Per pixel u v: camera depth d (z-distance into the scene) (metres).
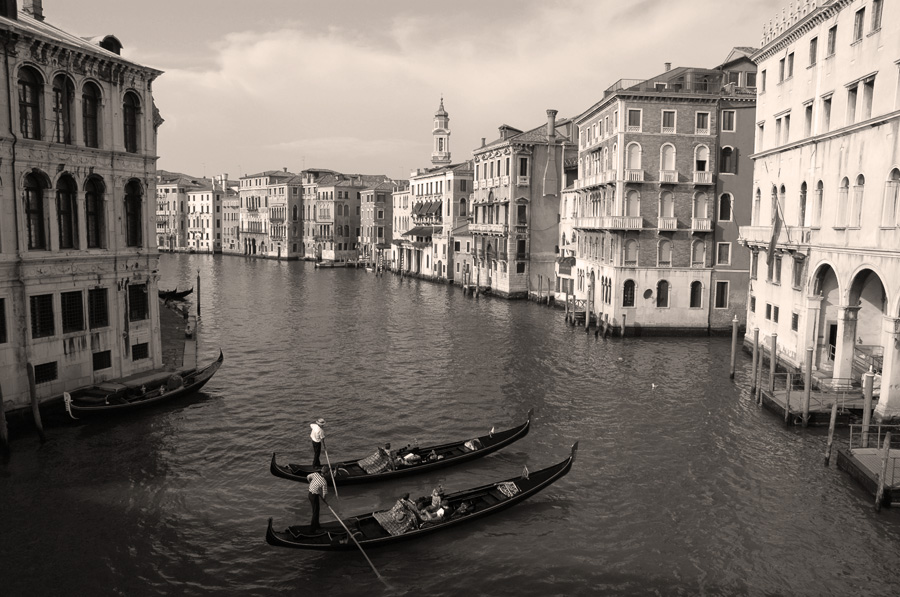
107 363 24.84
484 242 66.88
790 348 29.97
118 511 16.95
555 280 60.50
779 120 32.09
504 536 16.25
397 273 91.94
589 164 48.56
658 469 20.22
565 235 58.12
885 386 22.14
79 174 23.16
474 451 20.55
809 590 14.25
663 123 40.06
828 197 26.66
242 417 24.42
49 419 22.41
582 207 50.34
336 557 15.23
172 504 17.44
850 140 24.98
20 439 21.06
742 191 40.78
